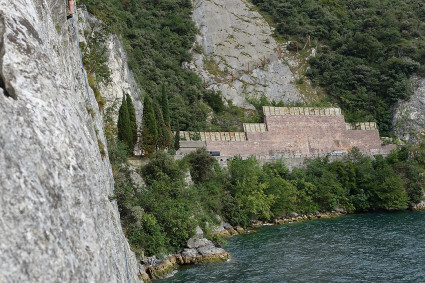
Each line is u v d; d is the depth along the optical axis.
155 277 27.62
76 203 5.29
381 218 51.84
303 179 57.66
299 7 116.44
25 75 5.35
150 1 107.00
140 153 48.44
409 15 106.56
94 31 44.97
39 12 8.73
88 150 6.42
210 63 98.62
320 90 95.19
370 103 87.81
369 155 69.06
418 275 27.14
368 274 27.53
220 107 84.38
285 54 103.56
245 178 51.22
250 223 48.72
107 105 47.38
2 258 3.82
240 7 117.81
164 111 56.38
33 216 4.36
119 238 12.36
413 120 82.44
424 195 62.03
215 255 31.78
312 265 29.81
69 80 11.41
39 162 4.82
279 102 88.12
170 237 33.16
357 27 105.94
